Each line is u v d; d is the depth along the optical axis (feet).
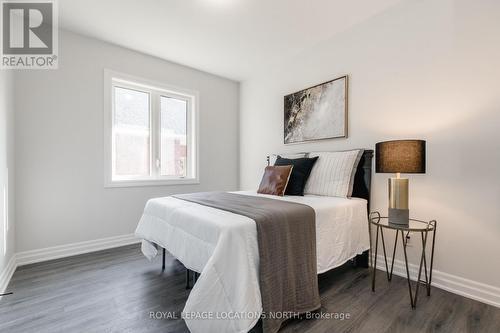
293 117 10.15
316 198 7.15
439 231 6.26
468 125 5.81
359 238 6.88
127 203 9.60
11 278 6.52
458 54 5.95
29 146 7.61
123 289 5.98
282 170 8.23
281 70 10.77
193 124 11.64
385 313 5.08
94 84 8.80
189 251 4.98
